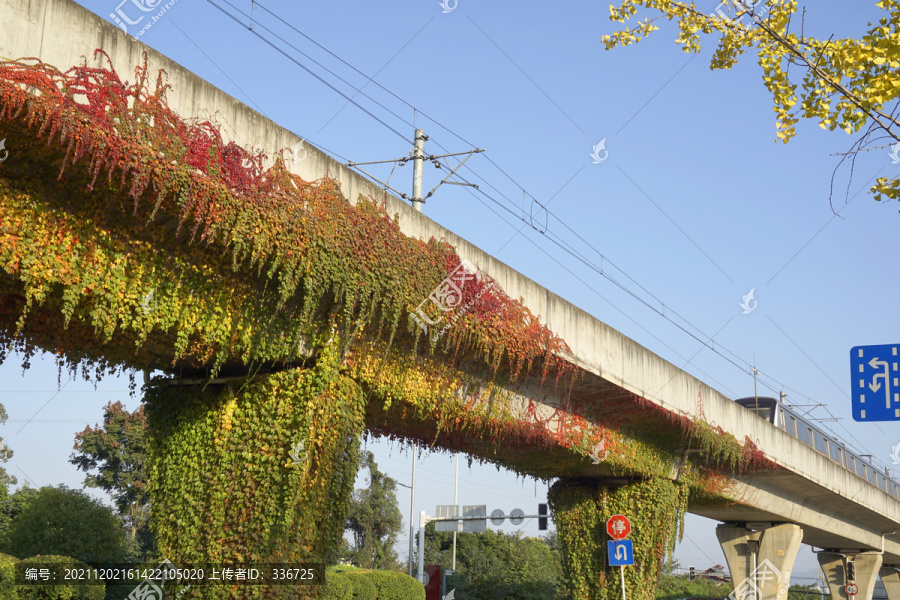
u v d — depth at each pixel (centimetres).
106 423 4256
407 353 1522
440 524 3425
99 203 1030
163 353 1276
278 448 1262
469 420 1731
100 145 946
